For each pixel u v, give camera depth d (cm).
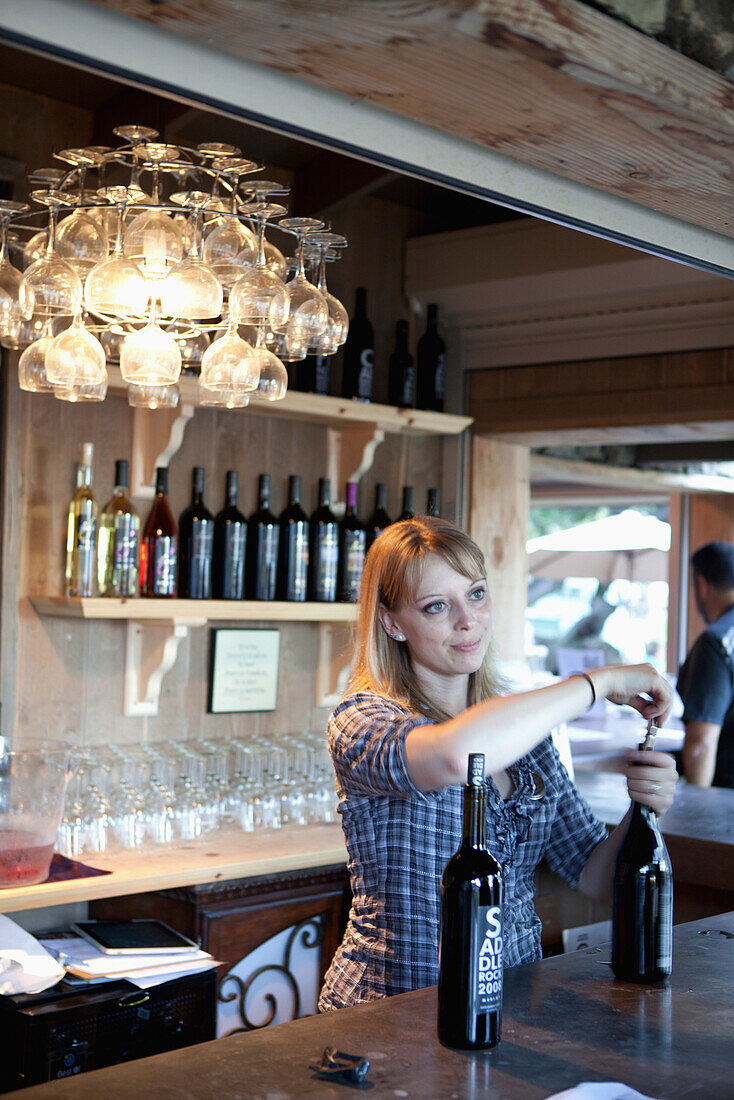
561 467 491
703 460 517
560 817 181
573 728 575
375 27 109
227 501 315
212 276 194
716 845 259
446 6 105
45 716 285
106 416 296
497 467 385
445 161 139
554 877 304
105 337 233
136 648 300
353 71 120
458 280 361
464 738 138
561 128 134
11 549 277
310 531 333
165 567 294
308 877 283
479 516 378
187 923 266
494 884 124
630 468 536
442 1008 124
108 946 246
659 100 125
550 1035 126
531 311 358
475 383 378
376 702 164
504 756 138
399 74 120
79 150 200
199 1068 116
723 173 148
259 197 215
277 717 339
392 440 373
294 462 342
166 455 295
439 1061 118
